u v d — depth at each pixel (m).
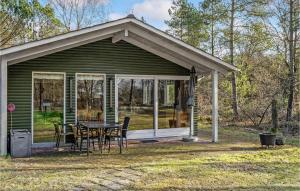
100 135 9.70
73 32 9.62
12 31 20.31
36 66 10.31
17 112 10.08
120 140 9.78
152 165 7.93
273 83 19.81
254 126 17.36
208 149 10.27
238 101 20.91
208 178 6.82
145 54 12.06
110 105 11.45
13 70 10.01
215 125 11.84
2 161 8.27
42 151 9.77
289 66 18.70
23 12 19.17
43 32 22.83
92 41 10.75
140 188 6.06
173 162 8.27
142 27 10.50
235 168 7.73
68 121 10.83
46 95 10.51
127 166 7.82
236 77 21.28
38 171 7.28
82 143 10.21
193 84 12.24
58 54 10.61
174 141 11.92
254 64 21.73
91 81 11.17
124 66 11.66
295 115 17.83
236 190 6.03
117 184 6.30
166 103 12.56
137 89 11.98
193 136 12.44
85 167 7.72
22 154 8.98
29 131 9.85
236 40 20.75
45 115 10.52
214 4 21.41
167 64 12.48
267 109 17.38
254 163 8.31
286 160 8.72
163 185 6.26
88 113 11.12
